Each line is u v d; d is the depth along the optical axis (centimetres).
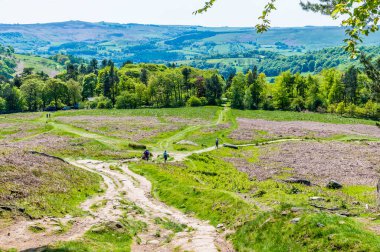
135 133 9238
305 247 1555
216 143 7712
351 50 1041
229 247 1850
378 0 877
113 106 16762
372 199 3344
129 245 1856
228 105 17125
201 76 19275
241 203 2575
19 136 8381
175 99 17550
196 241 1888
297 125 11125
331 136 9144
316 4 1325
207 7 1076
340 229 1570
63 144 7169
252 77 18038
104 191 3412
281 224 1794
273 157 6606
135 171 4931
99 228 1972
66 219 2158
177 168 5112
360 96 14600
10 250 1536
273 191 3403
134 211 2639
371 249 1378
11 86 17825
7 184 2489
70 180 3291
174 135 9262
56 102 17225
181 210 2903
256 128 10412
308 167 5597
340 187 4178
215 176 4775
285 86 16075
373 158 6388
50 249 1548
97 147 7138
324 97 15362
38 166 3316
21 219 1994
